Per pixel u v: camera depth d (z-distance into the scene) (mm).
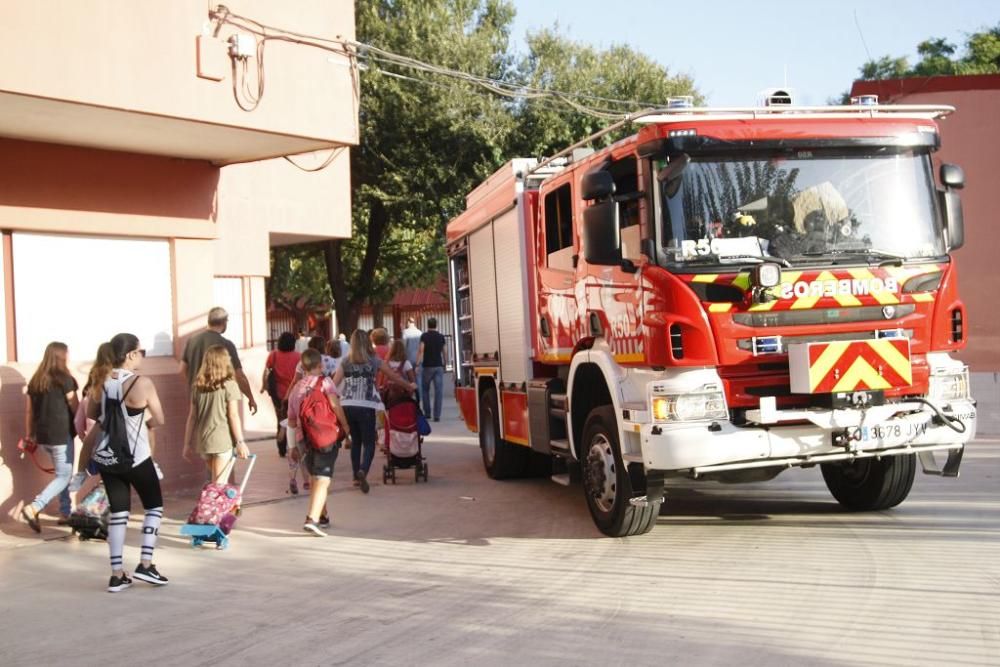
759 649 5648
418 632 6426
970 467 11727
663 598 6840
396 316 38125
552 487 12156
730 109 8109
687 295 7688
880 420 7840
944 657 5352
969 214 18453
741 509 9961
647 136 7957
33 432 10062
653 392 7781
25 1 8805
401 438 12781
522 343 11195
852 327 7863
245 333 19891
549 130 27797
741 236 7867
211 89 10195
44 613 7258
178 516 10898
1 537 9914
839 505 9844
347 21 11727
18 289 10758
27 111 9430
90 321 11344
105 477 7941
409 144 28234
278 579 8094
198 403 9812
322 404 9836
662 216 7844
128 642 6504
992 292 18281
